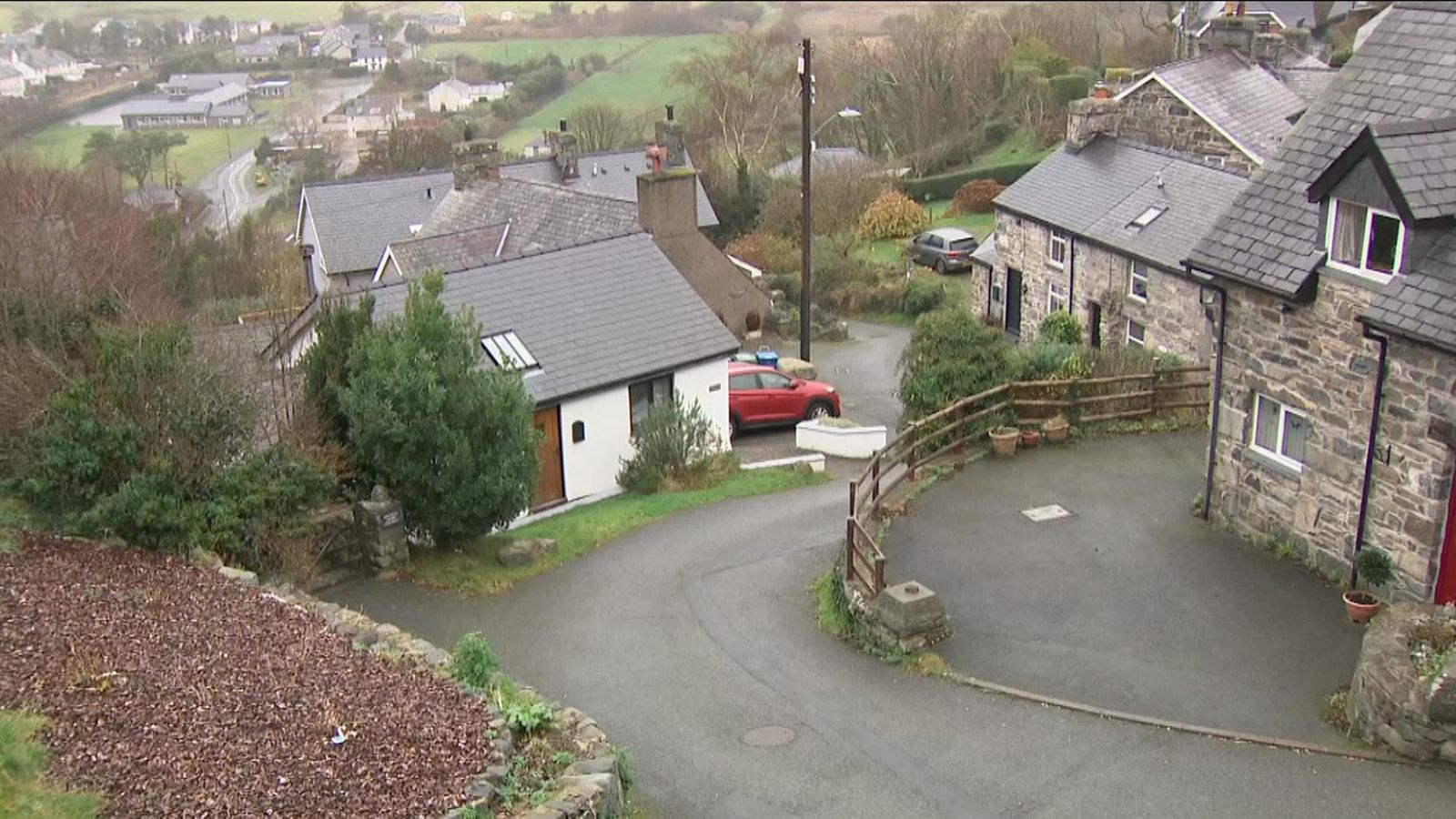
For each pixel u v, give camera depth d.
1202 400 21.23
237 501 15.52
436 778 9.67
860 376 35.94
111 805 8.85
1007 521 17.28
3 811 8.38
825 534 19.00
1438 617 12.48
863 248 51.44
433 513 17.16
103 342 15.65
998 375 20.75
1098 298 30.66
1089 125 34.25
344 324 17.77
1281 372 15.56
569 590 16.86
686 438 23.44
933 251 47.41
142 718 10.19
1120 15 78.50
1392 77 15.52
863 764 11.84
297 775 9.53
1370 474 14.30
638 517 20.36
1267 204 16.05
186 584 13.59
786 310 42.84
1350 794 11.07
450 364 16.91
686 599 16.36
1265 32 37.44
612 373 23.69
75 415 14.59
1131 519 17.25
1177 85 32.22
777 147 68.19
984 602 14.98
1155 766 11.62
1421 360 13.34
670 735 12.55
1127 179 31.66
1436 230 13.44
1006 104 66.62
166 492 14.91
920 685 13.39
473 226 38.78
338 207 45.53
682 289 26.50
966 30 72.25
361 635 12.49
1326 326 14.70
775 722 12.75
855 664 14.05
